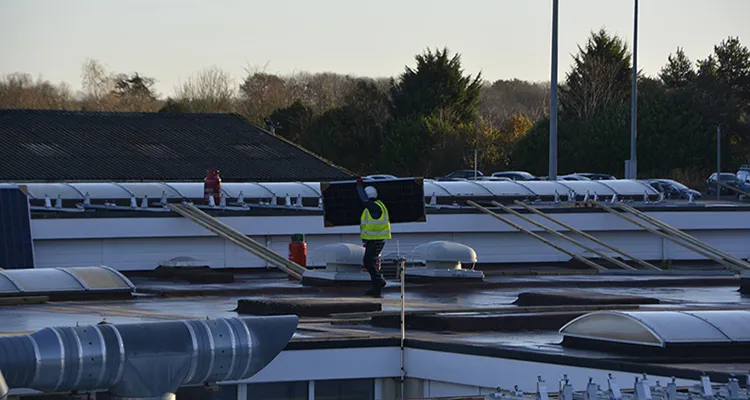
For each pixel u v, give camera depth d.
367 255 42.25
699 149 155.25
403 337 26.05
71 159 92.12
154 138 101.69
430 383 25.48
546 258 60.78
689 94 158.38
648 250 62.09
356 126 177.75
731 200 124.06
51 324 30.69
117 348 18.06
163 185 62.03
